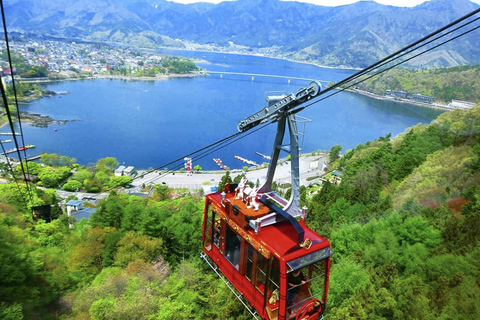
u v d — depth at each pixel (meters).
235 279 16.69
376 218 58.34
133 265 47.91
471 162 66.94
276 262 13.92
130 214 57.91
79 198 109.94
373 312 35.97
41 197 87.88
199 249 55.72
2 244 45.19
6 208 63.94
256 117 16.48
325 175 132.38
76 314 42.00
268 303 14.30
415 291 37.53
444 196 59.06
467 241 44.06
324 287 14.64
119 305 40.69
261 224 15.14
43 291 43.72
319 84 12.99
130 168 139.25
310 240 13.75
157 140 189.75
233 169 155.88
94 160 158.25
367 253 46.62
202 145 187.88
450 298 36.16
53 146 168.38
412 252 45.50
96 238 54.56
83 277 49.44
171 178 133.75
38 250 49.44
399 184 76.00
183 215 59.22
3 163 122.69
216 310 43.97
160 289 44.78
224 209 17.44
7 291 39.53
